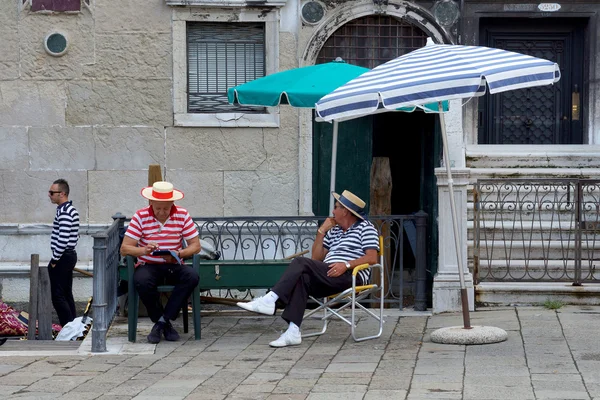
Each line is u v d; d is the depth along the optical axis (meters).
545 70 7.11
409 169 11.73
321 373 6.79
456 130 10.95
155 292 8.21
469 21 11.62
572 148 11.62
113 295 9.03
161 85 11.25
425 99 7.06
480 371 6.61
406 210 11.77
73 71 11.23
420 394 6.00
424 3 11.35
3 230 11.27
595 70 11.84
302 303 7.98
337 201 8.19
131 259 8.20
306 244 11.17
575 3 11.71
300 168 11.24
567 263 9.78
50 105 11.27
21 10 11.19
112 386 6.49
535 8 11.67
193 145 11.27
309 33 11.27
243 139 11.27
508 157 11.27
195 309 8.36
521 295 9.30
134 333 8.26
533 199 10.80
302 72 9.11
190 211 11.30
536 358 6.97
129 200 11.32
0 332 10.41
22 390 6.39
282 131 11.24
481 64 7.21
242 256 10.64
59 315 10.34
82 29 11.21
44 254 11.33
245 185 11.29
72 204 10.84
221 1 11.11
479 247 9.39
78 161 11.29
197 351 7.84
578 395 5.82
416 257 9.65
